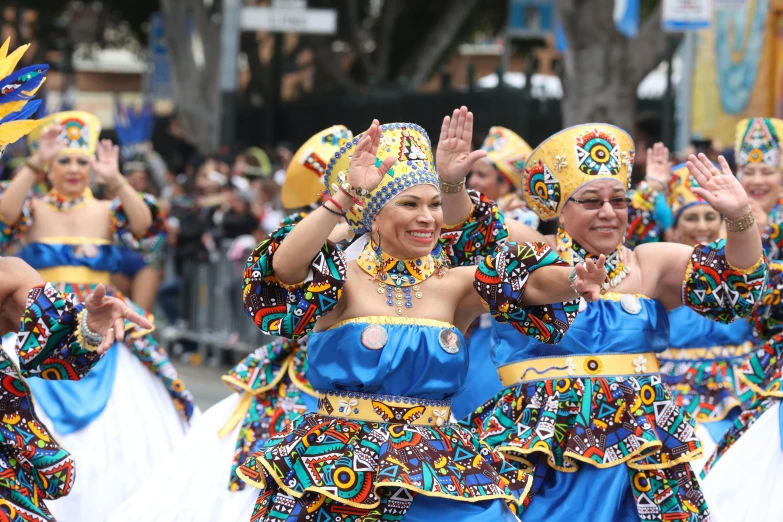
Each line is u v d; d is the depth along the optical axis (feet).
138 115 134.62
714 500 50.42
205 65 188.14
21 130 40.09
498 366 45.32
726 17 133.08
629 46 113.09
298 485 38.14
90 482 59.93
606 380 43.65
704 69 136.56
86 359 40.60
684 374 59.52
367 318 38.91
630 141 45.73
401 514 38.01
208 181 119.65
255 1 222.48
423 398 38.78
